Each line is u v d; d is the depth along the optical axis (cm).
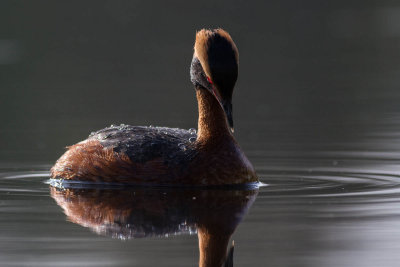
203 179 1309
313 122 2078
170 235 1050
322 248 987
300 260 944
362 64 3225
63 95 2552
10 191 1310
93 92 2630
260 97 2530
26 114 2208
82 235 1050
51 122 2072
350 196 1252
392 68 3105
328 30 4088
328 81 2838
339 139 1823
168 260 950
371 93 2562
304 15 4450
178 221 1108
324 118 2141
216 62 1285
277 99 2486
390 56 3412
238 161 1325
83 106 2355
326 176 1427
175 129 1437
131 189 1306
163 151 1327
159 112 2258
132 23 3894
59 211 1169
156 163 1315
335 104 2373
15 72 3022
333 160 1582
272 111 2273
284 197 1249
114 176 1330
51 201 1231
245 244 1007
